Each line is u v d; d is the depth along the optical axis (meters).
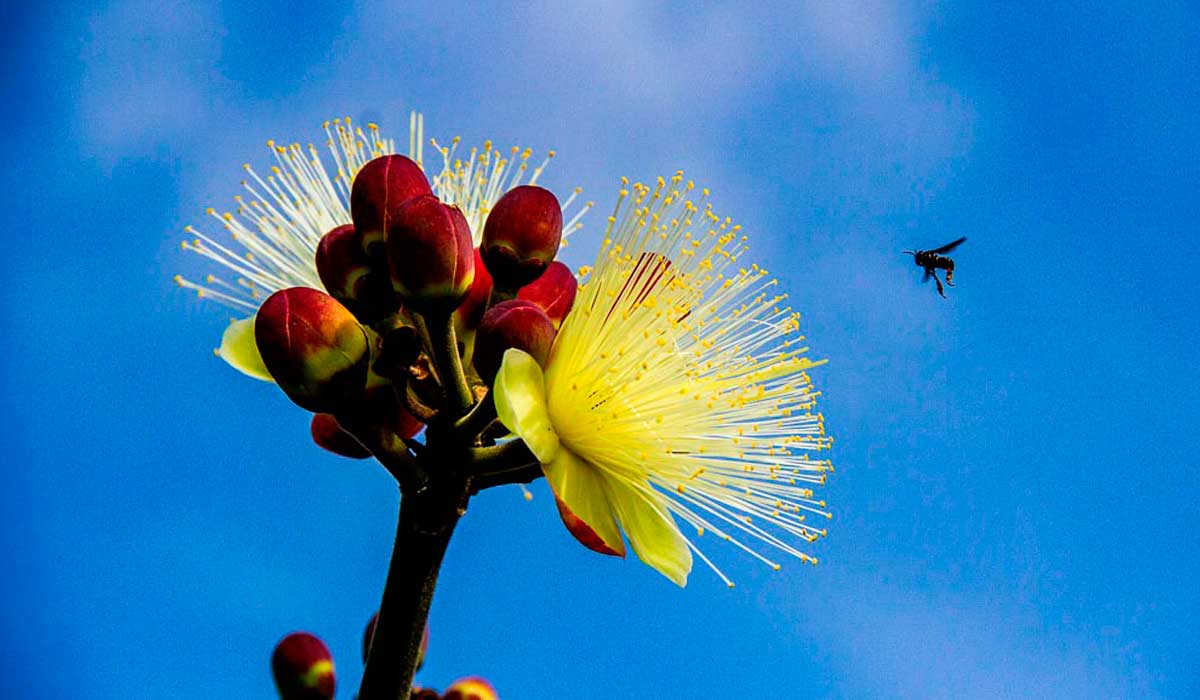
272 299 0.55
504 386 0.54
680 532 0.57
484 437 0.57
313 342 0.54
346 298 0.56
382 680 0.55
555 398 0.57
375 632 0.55
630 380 0.57
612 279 0.57
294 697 0.57
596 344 0.57
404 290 0.54
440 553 0.55
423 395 0.56
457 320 0.57
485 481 0.56
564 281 0.58
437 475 0.55
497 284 0.57
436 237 0.54
